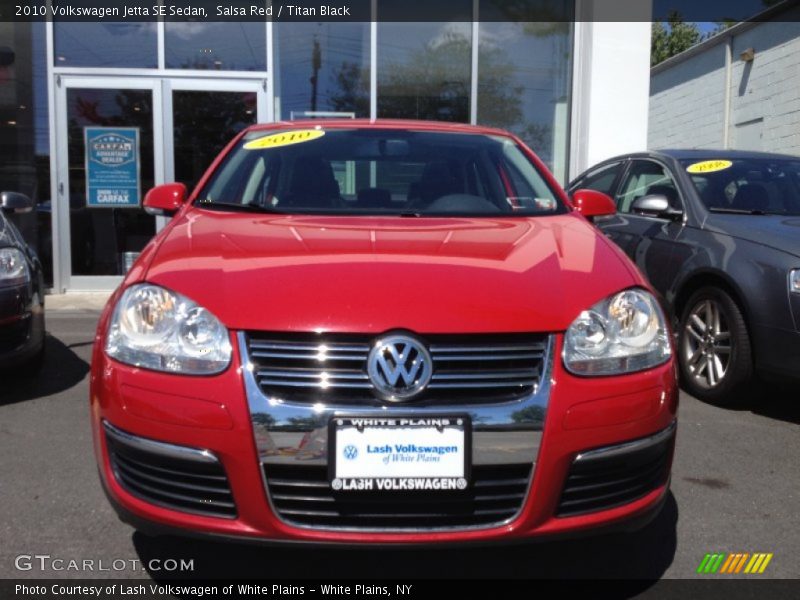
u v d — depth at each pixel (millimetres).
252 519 2086
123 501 2217
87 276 8547
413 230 2777
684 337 4629
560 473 2121
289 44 8695
